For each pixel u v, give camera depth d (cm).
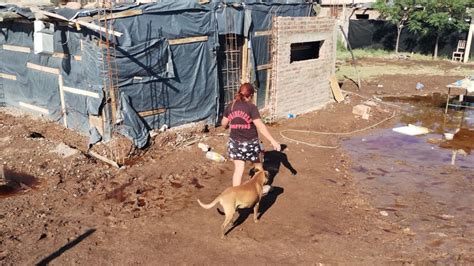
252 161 681
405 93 1761
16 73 1288
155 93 1076
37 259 575
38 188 818
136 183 835
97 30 947
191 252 600
